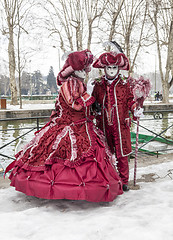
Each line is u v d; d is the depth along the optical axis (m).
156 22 20.56
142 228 1.68
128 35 18.92
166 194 2.53
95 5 16.80
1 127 11.57
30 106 21.86
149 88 2.61
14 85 24.22
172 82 23.39
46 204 2.40
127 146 2.72
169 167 3.55
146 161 4.03
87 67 2.54
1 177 3.34
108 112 2.71
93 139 2.43
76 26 17.75
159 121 12.77
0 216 2.00
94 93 2.76
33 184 2.26
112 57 2.56
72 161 2.25
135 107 2.68
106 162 2.45
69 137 2.36
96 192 2.18
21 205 2.39
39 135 2.49
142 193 2.62
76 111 2.47
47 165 2.28
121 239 1.55
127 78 2.72
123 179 2.73
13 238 1.62
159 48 22.94
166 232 1.62
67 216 2.02
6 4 20.17
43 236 1.62
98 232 1.65
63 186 2.17
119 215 1.97
